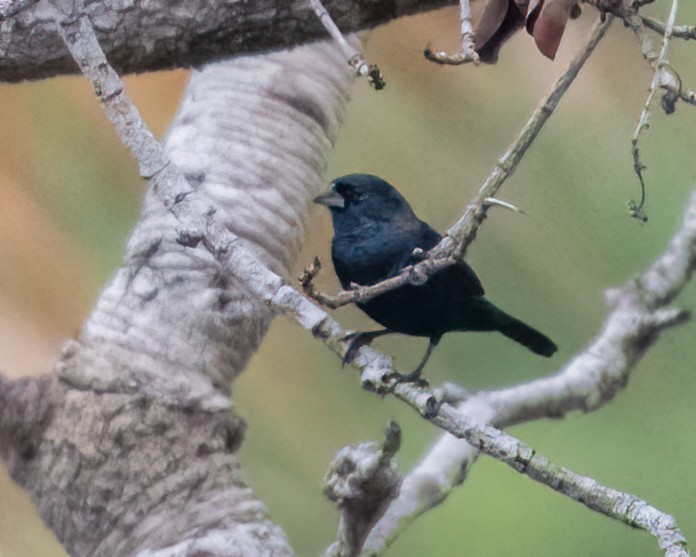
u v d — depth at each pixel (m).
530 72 11.82
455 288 7.86
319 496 10.55
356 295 6.04
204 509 7.58
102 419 7.68
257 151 8.31
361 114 11.78
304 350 11.16
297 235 8.33
